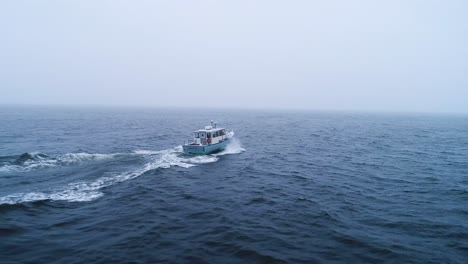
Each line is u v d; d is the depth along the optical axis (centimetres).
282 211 1900
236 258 1288
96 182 2448
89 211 1816
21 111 18000
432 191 2461
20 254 1274
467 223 1773
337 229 1631
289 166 3416
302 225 1677
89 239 1439
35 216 1703
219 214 1822
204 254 1311
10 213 1708
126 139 5634
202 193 2266
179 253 1316
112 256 1277
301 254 1340
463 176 3034
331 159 3934
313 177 2878
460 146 5525
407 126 11275
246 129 8850
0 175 2608
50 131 6844
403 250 1410
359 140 6244
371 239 1521
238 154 4153
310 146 5194
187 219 1728
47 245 1365
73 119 11575
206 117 15812
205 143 3925
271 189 2417
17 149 4238
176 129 8150
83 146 4625
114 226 1602
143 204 1961
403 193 2391
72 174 2683
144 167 3002
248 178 2789
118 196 2109
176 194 2214
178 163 3288
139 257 1273
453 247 1457
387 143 5819
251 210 1911
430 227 1703
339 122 13300
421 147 5316
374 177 2931
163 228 1585
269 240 1472
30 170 2797
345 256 1338
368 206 2055
